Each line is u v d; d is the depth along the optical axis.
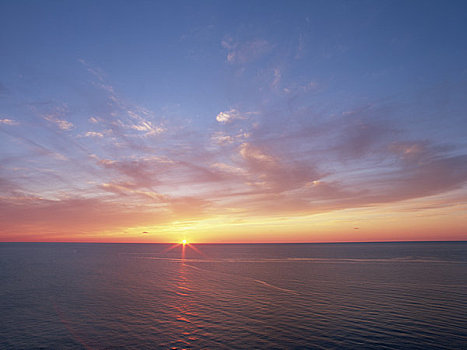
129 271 70.38
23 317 29.69
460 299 35.06
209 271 69.62
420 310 30.41
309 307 32.50
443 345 21.38
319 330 25.00
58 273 66.12
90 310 32.28
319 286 45.62
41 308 33.22
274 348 21.47
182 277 58.88
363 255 126.19
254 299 37.06
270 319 28.31
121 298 38.34
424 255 118.75
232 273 65.06
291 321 27.56
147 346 22.05
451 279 50.47
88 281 53.66
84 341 23.16
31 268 76.94
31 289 45.22
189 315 30.06
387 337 23.09
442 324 25.91
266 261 99.12
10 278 57.94
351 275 57.97
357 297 37.03
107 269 75.00
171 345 22.25
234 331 25.09
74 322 27.92
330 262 90.56
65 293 41.88
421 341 22.19
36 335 24.52
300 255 134.25
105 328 26.17
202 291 42.94
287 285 47.19
